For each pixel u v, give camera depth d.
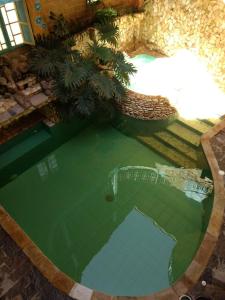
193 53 10.49
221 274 5.34
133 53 11.49
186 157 8.31
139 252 6.32
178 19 10.20
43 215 7.08
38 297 5.07
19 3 7.38
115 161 8.37
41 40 8.49
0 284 5.23
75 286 5.20
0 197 7.45
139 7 10.98
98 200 7.42
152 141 8.86
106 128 9.38
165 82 9.99
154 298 5.07
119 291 5.61
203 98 9.53
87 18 9.55
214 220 6.11
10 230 5.96
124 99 9.06
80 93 8.30
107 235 6.67
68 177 7.95
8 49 8.21
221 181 6.91
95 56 8.76
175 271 5.94
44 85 8.32
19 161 8.27
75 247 6.45
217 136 8.14
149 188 7.66
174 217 7.01
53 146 8.78
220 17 9.08
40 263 5.48
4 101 7.93
